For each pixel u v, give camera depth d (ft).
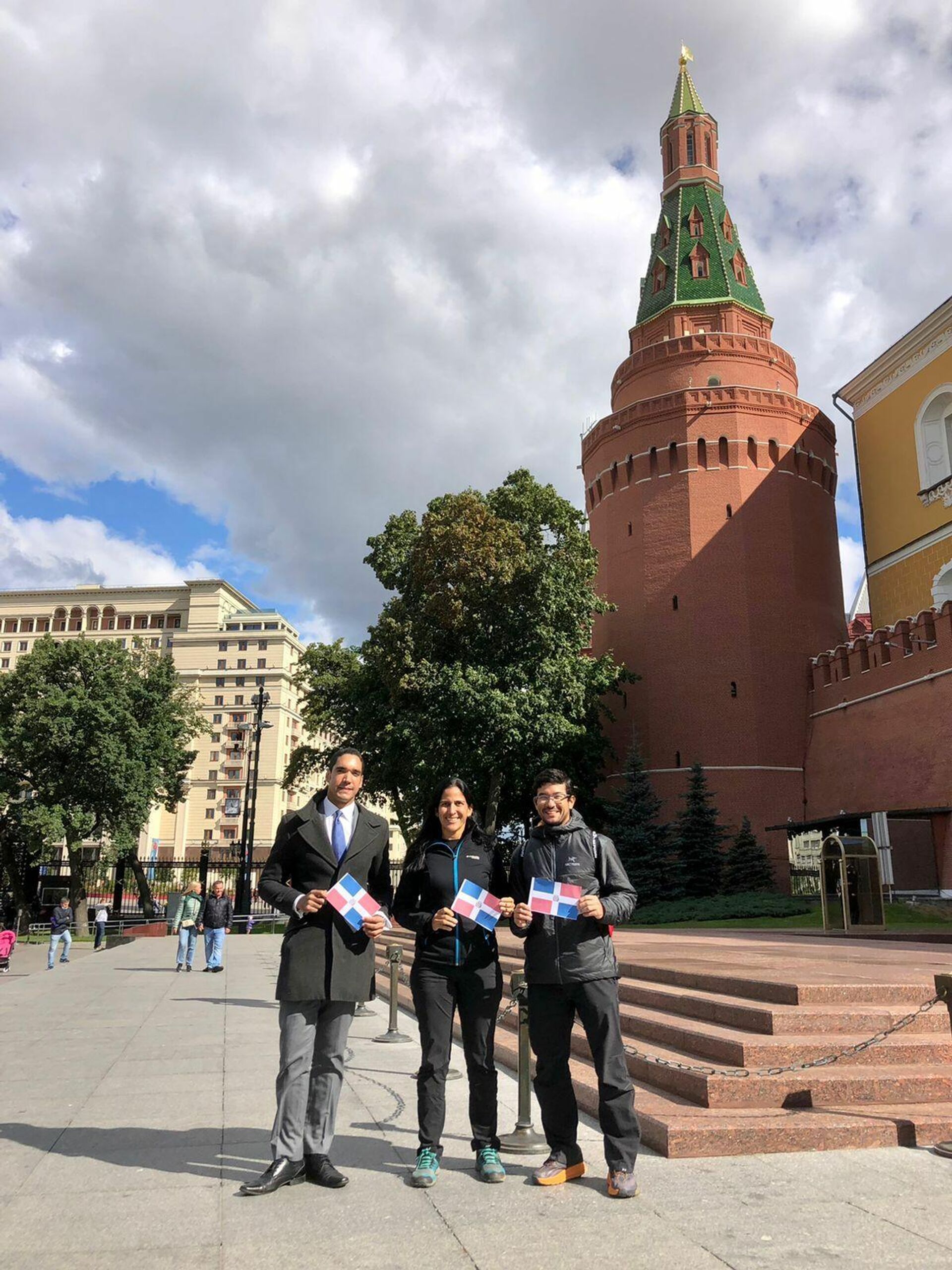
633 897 16.52
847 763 107.96
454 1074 25.98
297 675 135.54
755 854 106.63
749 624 119.65
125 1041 31.76
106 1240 13.05
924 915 78.84
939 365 111.04
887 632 103.45
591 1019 15.94
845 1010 22.91
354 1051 30.09
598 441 136.77
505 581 95.96
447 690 94.38
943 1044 21.29
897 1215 13.99
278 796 303.07
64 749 129.08
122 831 130.00
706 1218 13.91
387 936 75.56
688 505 124.98
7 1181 15.75
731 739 116.57
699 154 146.51
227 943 95.35
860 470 123.75
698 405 127.54
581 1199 14.89
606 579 131.64
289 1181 15.51
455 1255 12.55
